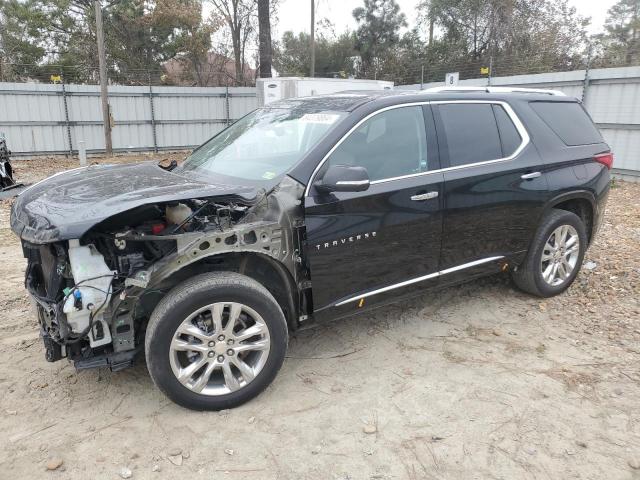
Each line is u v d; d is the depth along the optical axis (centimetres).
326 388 354
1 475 274
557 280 498
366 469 280
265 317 325
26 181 1289
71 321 289
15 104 1767
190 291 303
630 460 288
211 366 317
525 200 445
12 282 538
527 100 477
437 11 2733
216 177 382
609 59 1992
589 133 514
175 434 306
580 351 404
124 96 1933
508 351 404
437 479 274
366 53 3048
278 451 293
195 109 2056
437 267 408
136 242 312
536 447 297
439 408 332
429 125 405
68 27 2792
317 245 343
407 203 378
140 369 375
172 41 2747
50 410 328
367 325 446
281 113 434
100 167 425
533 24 2511
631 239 687
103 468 280
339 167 330
